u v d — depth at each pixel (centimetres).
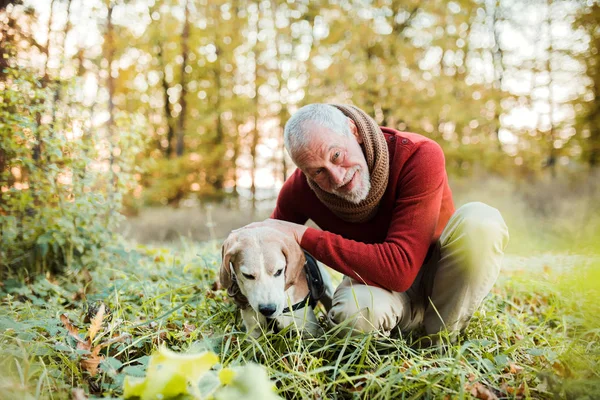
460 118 1264
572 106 1345
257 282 212
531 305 320
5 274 347
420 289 256
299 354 206
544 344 246
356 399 178
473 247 220
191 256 454
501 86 1564
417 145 235
